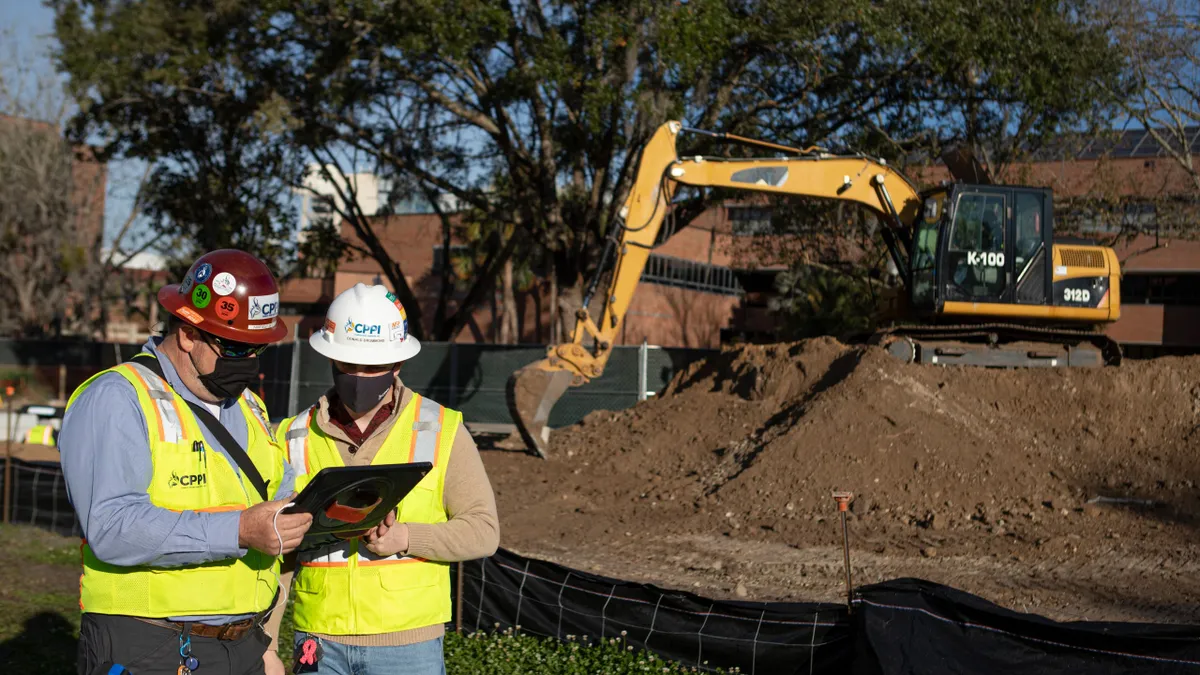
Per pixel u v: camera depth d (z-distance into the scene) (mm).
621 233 15414
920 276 16203
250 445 3164
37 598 7922
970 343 15852
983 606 5047
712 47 20188
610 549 10586
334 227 33344
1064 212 25641
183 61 22547
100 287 42469
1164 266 39375
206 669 2895
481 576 6809
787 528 11062
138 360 2930
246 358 2986
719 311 48781
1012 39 20094
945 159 17688
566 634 6461
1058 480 11523
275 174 28797
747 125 23344
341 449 3461
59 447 2795
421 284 50250
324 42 23000
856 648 5297
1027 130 22953
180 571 2838
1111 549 9844
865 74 22453
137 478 2771
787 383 14961
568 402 23031
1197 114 23766
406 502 3400
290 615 7086
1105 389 12820
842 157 16312
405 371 24828
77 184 42688
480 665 6016
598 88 20203
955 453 11859
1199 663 4617
